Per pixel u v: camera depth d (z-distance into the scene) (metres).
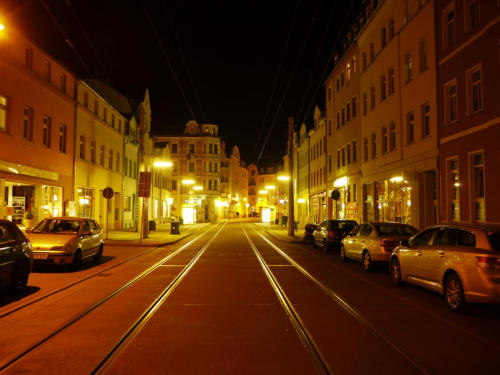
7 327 7.04
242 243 27.33
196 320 7.54
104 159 34.66
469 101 17.22
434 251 9.23
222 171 92.19
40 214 23.48
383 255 13.27
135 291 10.30
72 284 11.30
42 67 23.89
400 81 24.00
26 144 22.12
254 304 8.89
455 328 7.14
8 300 9.22
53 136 25.19
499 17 15.23
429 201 21.42
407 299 9.52
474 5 17.09
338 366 5.27
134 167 44.62
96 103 32.66
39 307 8.52
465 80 17.44
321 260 17.53
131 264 15.87
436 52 19.70
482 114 16.28
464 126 17.47
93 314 7.95
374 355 5.70
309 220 50.19
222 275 13.09
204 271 13.98
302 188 56.00
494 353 5.83
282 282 11.81
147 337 6.49
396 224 14.46
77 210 28.80
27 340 6.31
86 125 30.47
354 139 32.41
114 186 37.62
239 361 5.43
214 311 8.23
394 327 7.17
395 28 24.73
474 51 16.81
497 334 6.78
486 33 16.03
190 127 75.75
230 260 17.38
